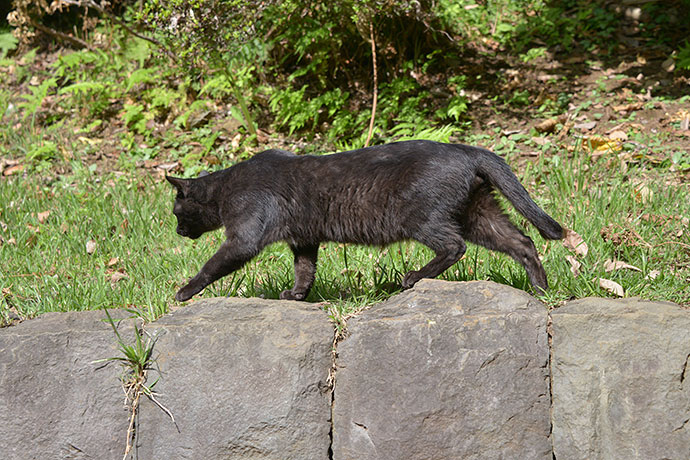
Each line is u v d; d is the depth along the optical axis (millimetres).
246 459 6426
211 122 14453
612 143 12055
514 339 6316
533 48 15625
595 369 6238
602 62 15180
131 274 9031
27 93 16422
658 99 13602
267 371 6398
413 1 13047
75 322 6906
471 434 6305
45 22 18203
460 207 7129
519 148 12688
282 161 7594
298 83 14914
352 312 6797
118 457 6547
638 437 6152
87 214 11258
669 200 9977
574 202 10180
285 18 13344
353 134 13578
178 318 6832
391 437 6348
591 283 7496
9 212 11438
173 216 11078
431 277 7148
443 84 14688
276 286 8391
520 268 8414
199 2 11398
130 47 15734
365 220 7285
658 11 16281
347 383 6445
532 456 6297
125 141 14062
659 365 6133
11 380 6551
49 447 6559
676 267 8242
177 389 6484
